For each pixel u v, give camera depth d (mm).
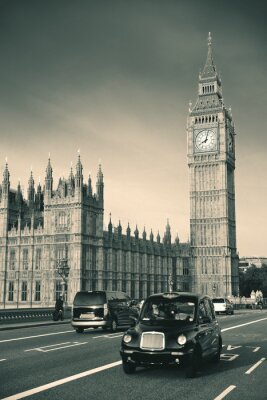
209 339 21297
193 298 21719
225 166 158250
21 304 110375
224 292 152000
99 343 30984
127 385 17438
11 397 15391
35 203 125625
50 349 27594
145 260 137875
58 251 108062
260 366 21859
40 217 118750
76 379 18469
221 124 159875
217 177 158375
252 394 16172
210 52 169500
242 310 103812
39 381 18031
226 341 32188
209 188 158500
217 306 76000
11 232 114062
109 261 118562
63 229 108250
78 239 106312
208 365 22172
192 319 20672
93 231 112000
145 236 139875
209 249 155625
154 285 142250
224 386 17406
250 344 30359
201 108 162875
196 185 160125
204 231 157000
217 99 162750
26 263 111500
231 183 164500
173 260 154000
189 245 159125
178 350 18766
